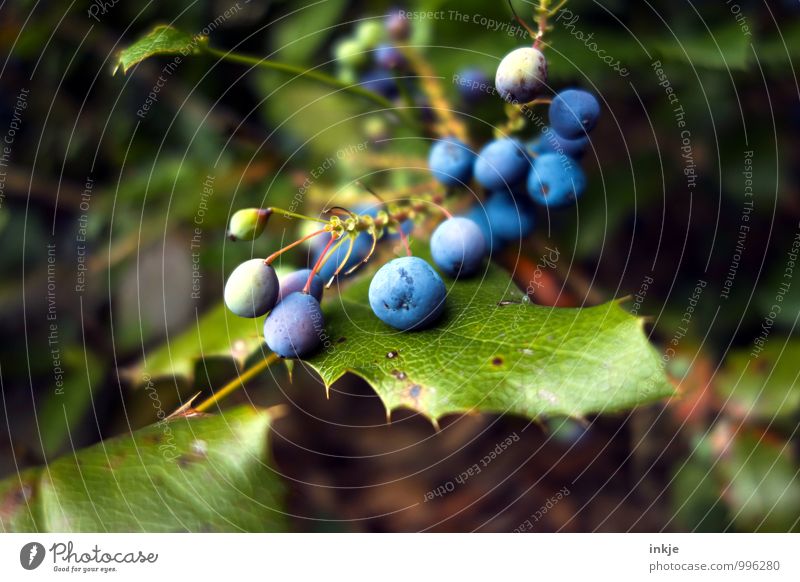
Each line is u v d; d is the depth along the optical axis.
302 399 0.38
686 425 0.31
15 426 0.35
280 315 0.26
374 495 0.35
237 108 0.34
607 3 0.31
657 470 0.33
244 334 0.29
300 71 0.29
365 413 0.39
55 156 0.35
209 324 0.30
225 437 0.27
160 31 0.28
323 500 0.35
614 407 0.25
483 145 0.30
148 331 0.36
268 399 0.38
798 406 0.30
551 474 0.34
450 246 0.27
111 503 0.27
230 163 0.33
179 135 0.34
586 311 0.26
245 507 0.27
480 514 0.34
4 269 0.36
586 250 0.32
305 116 0.33
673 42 0.30
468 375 0.26
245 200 0.33
